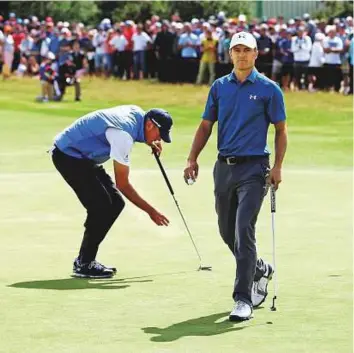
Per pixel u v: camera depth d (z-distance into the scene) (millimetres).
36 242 26562
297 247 25703
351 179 40000
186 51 88062
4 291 20484
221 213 19312
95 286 21000
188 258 24234
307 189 37031
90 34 96875
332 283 21156
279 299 19672
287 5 111812
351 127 61656
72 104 74125
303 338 16547
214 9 116250
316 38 80125
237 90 18812
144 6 118625
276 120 18797
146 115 21438
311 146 52375
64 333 16938
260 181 18719
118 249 25547
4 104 72750
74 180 21859
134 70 93062
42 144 52281
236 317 17766
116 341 16375
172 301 19516
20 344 16188
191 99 77188
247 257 18156
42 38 99062
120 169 21016
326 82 81000
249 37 18719
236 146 18766
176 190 36531
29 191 36281
